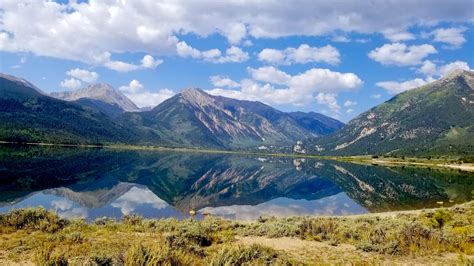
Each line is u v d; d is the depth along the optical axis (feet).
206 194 201.16
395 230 69.41
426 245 62.54
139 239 63.26
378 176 373.61
